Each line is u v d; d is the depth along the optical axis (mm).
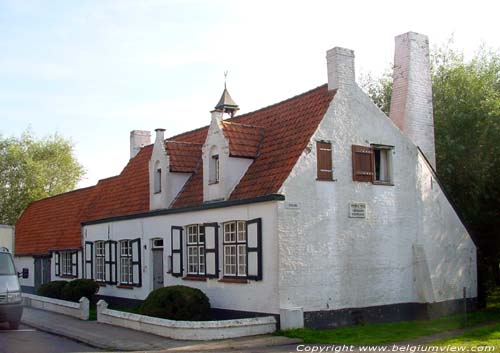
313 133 18812
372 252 19750
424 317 20516
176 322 16703
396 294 20250
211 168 21094
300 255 17891
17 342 17375
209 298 20188
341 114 19672
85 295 26531
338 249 18875
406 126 22094
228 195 19969
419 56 22812
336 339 16312
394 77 23000
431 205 21734
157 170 24484
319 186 18672
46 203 40094
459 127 24969
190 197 22656
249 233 18500
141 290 24812
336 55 19906
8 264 20906
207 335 16359
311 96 20906
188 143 24766
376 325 19062
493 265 27031
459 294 22078
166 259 23047
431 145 22609
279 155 19422
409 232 20906
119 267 26734
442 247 21781
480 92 25359
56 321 21531
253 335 16844
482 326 19156
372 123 20469
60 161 51969
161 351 14945
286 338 16328
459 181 24859
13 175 49750
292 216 17859
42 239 35750
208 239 20422
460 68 26391
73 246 31016
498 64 27641
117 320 19953
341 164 19375
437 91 26375
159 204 23859
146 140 33750
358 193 19672
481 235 25172
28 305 27031
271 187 18188
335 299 18562
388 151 20969
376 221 20031
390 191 20562
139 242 25047
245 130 21062
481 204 24734
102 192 31953
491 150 24172
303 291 17844
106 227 27938
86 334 18172
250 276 18312
